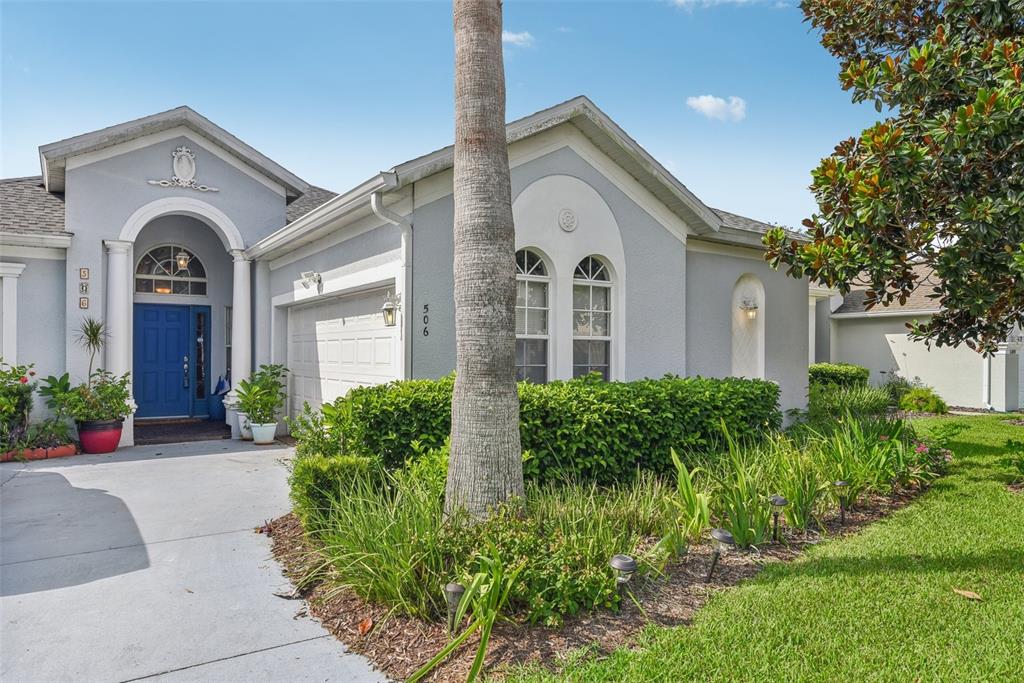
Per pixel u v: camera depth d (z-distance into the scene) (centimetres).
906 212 691
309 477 535
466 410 483
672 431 753
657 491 593
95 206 1106
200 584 468
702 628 374
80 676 340
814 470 655
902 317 1942
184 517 645
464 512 448
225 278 1517
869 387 1769
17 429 989
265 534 589
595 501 556
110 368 1112
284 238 1048
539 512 482
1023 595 421
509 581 366
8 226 1038
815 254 736
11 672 344
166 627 398
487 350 482
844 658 340
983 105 609
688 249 1071
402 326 756
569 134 881
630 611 399
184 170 1193
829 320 2112
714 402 802
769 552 517
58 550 543
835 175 727
